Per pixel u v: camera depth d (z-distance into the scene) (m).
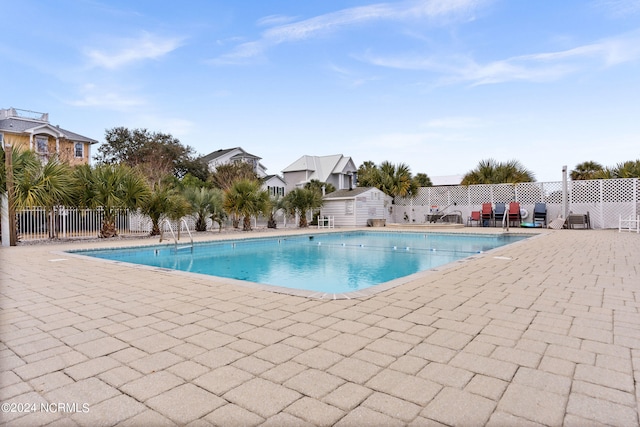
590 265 6.57
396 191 24.00
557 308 3.80
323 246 13.80
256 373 2.34
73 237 12.99
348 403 1.98
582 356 2.58
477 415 1.86
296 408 1.93
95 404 1.98
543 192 19.36
